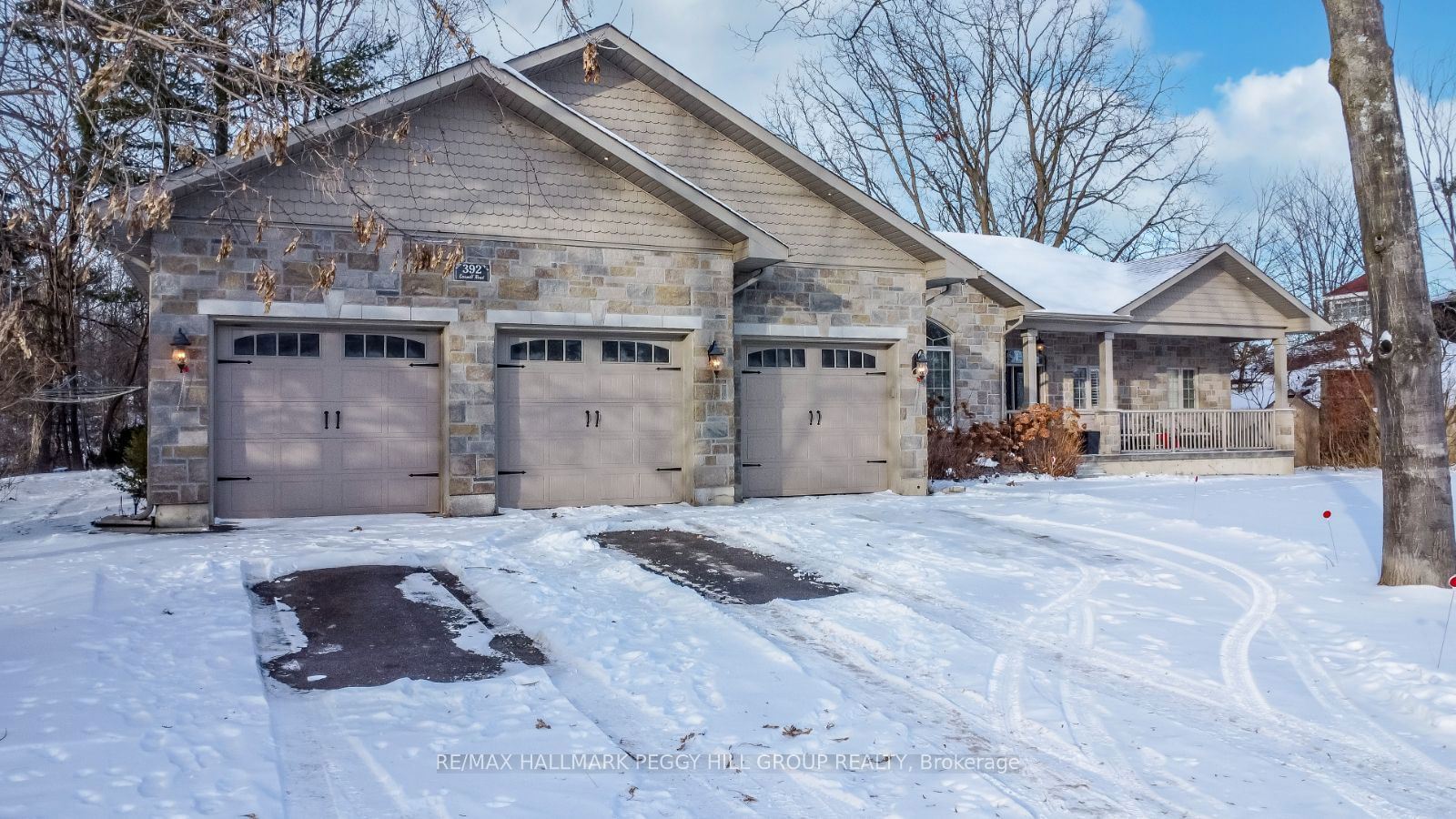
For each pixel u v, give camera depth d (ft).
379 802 14.88
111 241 38.55
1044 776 16.75
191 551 34.22
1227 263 75.97
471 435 43.96
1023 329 70.23
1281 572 33.06
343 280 41.93
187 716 18.19
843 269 53.26
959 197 123.54
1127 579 32.60
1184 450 74.08
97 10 20.90
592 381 47.34
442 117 43.62
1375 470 77.71
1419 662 22.49
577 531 38.60
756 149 52.37
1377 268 30.04
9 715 17.67
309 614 27.37
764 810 15.07
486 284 44.29
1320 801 15.84
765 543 38.24
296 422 42.47
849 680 22.21
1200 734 18.88
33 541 36.45
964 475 63.67
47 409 68.33
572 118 44.01
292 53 21.04
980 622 27.30
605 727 18.83
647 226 47.14
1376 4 29.58
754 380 52.16
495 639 25.35
